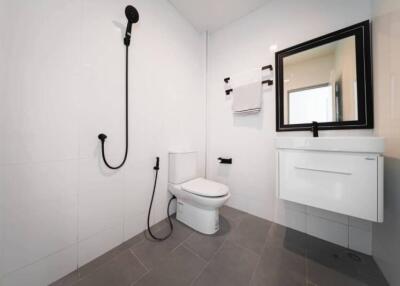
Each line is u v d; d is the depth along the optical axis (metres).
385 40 0.94
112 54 1.14
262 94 1.61
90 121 1.03
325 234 1.28
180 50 1.72
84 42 0.99
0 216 0.74
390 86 0.90
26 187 0.80
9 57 0.74
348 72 1.18
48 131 0.86
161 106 1.51
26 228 0.81
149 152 1.41
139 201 1.34
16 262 0.78
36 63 0.82
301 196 1.11
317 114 1.31
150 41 1.40
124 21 1.20
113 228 1.17
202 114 2.03
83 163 1.00
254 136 1.68
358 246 1.16
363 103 1.12
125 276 0.94
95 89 1.05
